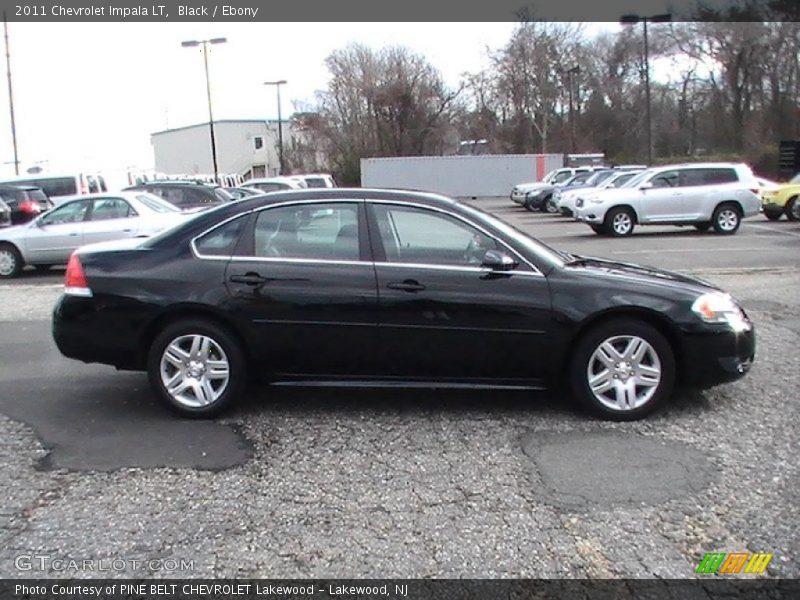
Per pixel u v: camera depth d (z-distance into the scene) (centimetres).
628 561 315
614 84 5772
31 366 641
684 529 340
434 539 335
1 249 1336
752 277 1070
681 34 5181
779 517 350
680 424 473
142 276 489
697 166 1822
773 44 4575
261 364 488
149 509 367
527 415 494
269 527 348
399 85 5519
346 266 479
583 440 447
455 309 471
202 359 491
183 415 494
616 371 479
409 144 5612
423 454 430
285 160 6288
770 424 471
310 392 550
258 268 482
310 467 414
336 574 309
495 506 365
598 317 473
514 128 5853
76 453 438
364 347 479
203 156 7862
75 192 1902
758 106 4756
